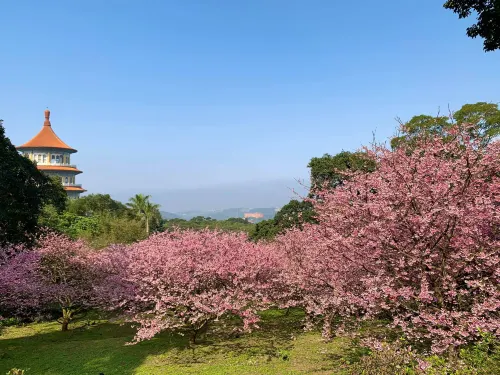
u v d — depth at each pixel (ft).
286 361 29.25
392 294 19.66
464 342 18.60
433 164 22.62
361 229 21.59
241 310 32.89
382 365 17.99
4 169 54.70
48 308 52.08
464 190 21.42
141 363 31.07
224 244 36.81
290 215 82.79
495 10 31.09
